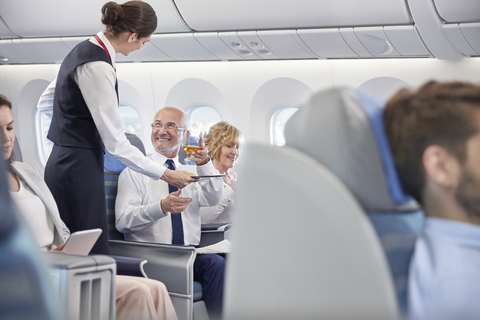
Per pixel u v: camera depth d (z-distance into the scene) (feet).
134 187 7.57
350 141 2.22
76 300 3.76
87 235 4.84
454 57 14.40
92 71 6.66
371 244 2.07
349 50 14.89
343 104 2.25
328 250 2.13
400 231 2.26
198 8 13.79
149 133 20.13
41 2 14.37
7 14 15.03
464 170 2.15
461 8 11.45
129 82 19.49
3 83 20.43
